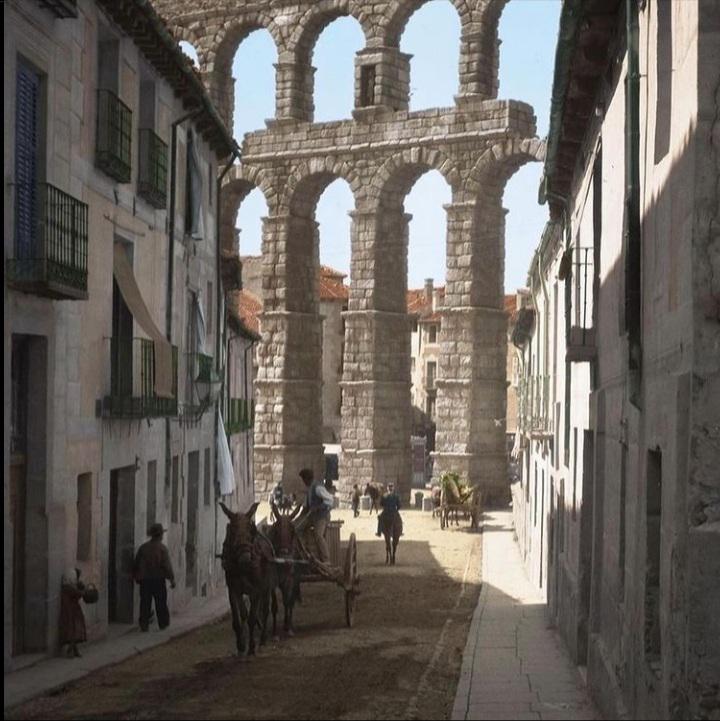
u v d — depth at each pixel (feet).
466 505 179.22
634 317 49.32
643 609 45.57
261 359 234.99
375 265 223.10
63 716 47.88
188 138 97.25
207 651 68.80
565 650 75.56
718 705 37.83
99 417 71.26
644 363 48.21
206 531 107.76
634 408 50.14
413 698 53.93
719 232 38.68
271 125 236.02
